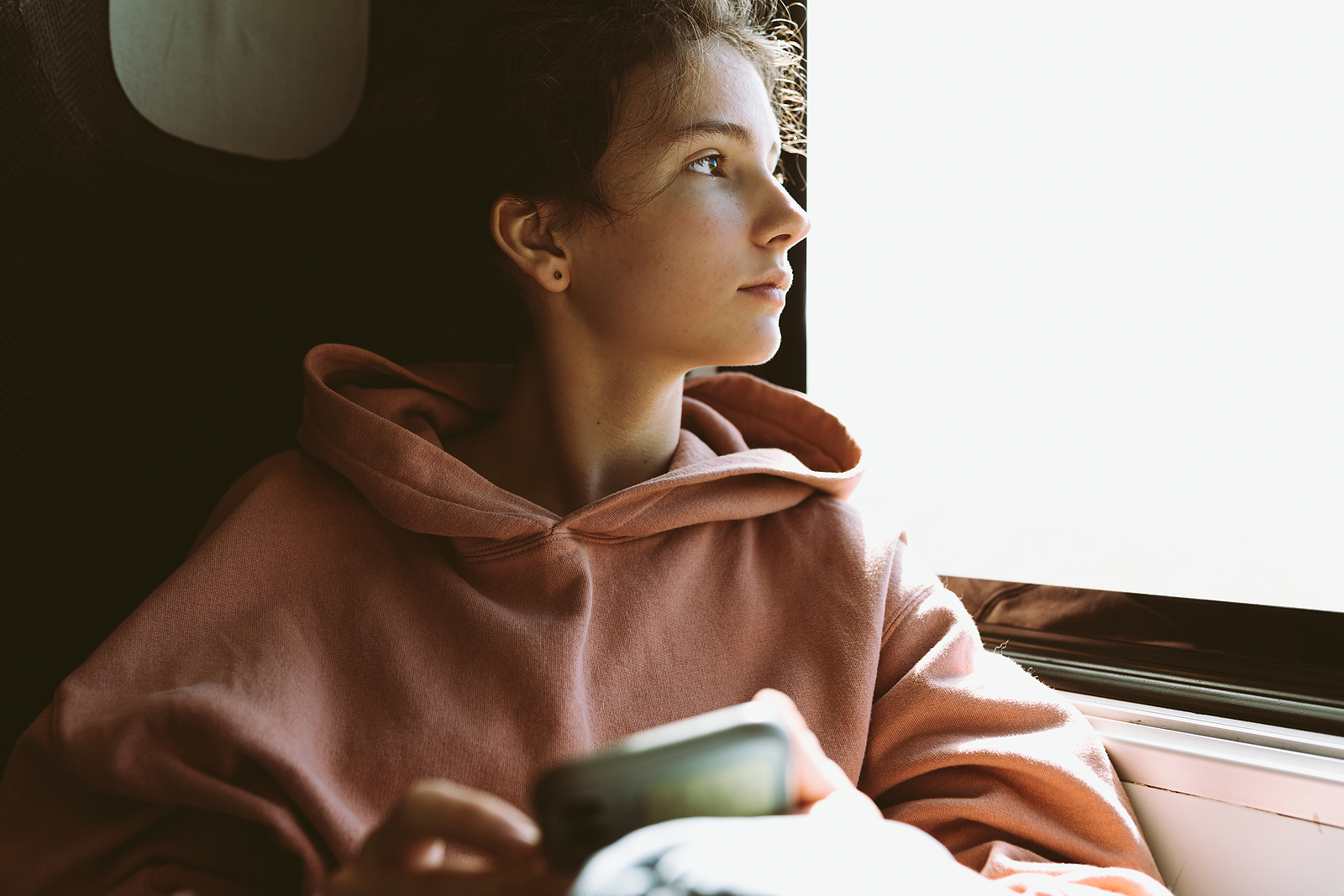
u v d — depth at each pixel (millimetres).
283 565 621
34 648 702
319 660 592
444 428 756
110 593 729
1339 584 690
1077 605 787
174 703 514
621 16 669
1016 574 861
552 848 268
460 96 751
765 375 993
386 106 858
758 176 664
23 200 694
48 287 708
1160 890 500
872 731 626
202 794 502
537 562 602
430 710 561
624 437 706
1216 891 612
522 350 745
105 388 730
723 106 654
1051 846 548
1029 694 624
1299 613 683
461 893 290
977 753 577
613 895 236
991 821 556
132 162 739
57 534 711
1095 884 510
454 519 604
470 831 296
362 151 848
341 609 614
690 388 848
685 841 257
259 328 798
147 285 748
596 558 631
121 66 731
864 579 658
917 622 653
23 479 701
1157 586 776
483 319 805
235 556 609
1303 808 582
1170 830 632
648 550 655
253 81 793
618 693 590
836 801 332
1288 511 712
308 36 818
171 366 759
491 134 710
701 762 279
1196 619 725
